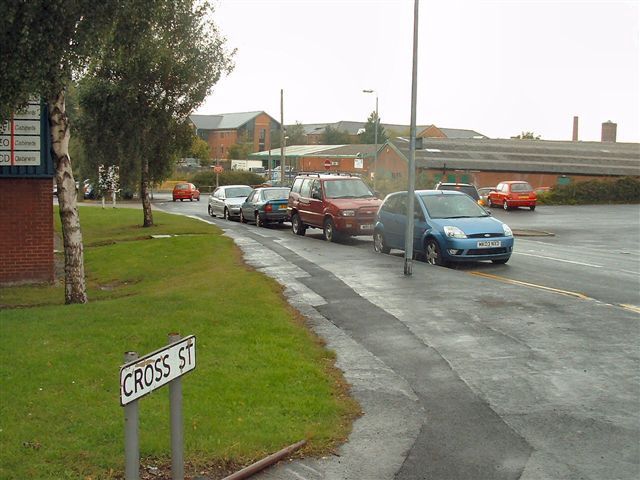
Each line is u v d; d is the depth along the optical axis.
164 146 28.12
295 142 118.38
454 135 123.50
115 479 4.89
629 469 5.35
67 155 12.20
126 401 3.96
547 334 9.25
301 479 5.16
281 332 9.01
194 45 26.38
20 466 4.97
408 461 5.49
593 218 39.09
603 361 8.09
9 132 16.28
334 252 18.59
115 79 25.59
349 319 10.14
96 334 8.51
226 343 8.31
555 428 6.16
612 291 12.51
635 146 78.50
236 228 28.33
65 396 6.33
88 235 26.84
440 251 16.08
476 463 5.46
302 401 6.56
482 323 9.86
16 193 16.53
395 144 64.75
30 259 16.70
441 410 6.61
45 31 10.42
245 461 5.36
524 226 33.66
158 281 15.91
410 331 9.45
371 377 7.55
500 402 6.81
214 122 117.12
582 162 66.62
